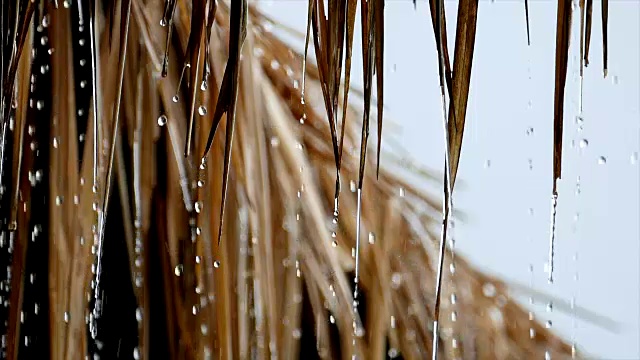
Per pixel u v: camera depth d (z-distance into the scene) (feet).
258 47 8.98
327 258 8.80
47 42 7.85
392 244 9.16
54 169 7.83
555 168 3.99
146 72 8.09
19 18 4.55
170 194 8.16
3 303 7.68
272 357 8.32
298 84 9.08
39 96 7.82
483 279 9.66
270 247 8.52
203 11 4.25
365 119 4.02
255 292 8.39
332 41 4.12
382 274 9.03
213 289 8.20
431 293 9.21
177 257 8.12
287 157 8.83
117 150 7.99
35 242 7.78
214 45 8.36
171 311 8.04
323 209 8.91
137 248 7.99
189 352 8.00
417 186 9.62
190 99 4.22
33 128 7.80
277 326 8.44
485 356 9.29
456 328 9.29
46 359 7.68
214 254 8.25
